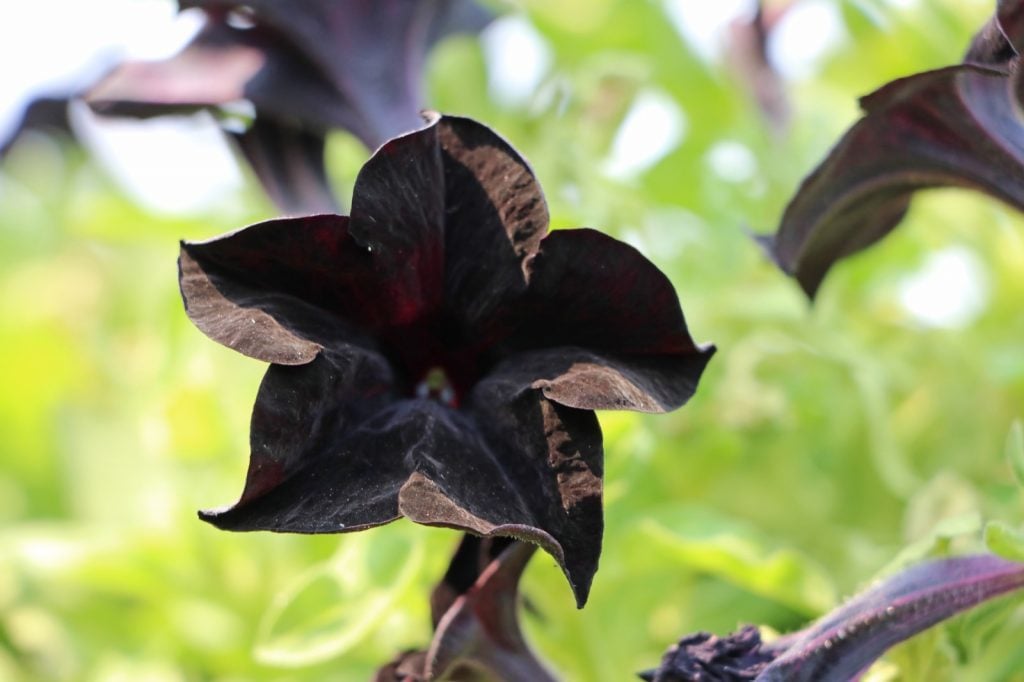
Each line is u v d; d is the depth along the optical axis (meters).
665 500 0.56
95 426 0.73
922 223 0.65
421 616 0.50
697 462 0.56
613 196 0.61
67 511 0.77
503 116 0.69
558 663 0.49
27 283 0.88
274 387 0.37
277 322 0.38
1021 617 0.48
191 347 0.60
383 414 0.38
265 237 0.38
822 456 0.57
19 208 0.90
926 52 0.60
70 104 0.67
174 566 0.59
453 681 0.41
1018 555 0.41
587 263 0.38
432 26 0.54
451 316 0.39
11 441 0.87
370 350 0.39
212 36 0.49
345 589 0.48
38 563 0.59
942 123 0.42
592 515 0.37
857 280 0.63
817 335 0.58
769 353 0.57
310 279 0.38
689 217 0.67
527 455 0.38
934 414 0.59
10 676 0.66
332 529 0.37
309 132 0.50
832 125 0.69
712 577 0.56
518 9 0.72
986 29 0.41
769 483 0.56
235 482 0.59
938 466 0.58
